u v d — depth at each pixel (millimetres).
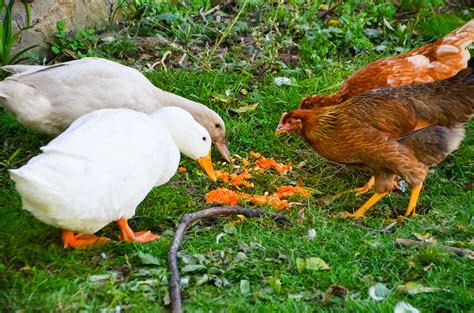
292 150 7250
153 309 4695
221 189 6270
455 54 6883
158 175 5438
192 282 5023
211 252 5418
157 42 8781
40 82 6219
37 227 5496
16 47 7984
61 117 6262
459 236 5734
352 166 6820
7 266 4996
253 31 8867
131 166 5129
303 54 8711
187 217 5621
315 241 5562
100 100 6258
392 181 6324
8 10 7355
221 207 5867
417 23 9703
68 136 5035
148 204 6102
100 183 4945
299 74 8414
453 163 6945
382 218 6223
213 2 9969
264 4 9523
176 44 8828
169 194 6230
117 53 8547
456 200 6367
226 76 8094
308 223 5957
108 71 6348
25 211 5676
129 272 5090
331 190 6715
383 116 6109
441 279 5070
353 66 8617
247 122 7551
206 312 4680
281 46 8648
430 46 7047
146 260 5156
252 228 5750
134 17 9172
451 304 4770
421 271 5180
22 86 6145
